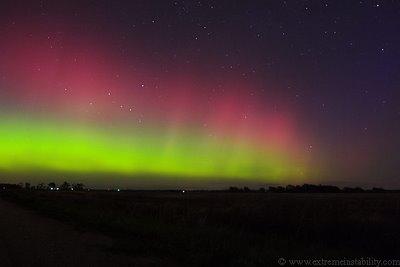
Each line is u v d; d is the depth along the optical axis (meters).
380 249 15.30
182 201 54.56
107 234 17.95
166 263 11.69
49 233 18.41
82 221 22.84
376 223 19.16
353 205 33.09
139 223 20.11
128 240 15.45
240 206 30.22
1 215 29.08
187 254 12.36
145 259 12.26
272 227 21.62
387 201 42.16
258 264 11.17
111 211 30.11
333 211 24.75
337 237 17.98
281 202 39.91
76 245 14.84
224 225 22.17
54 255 12.84
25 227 20.95
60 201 46.75
